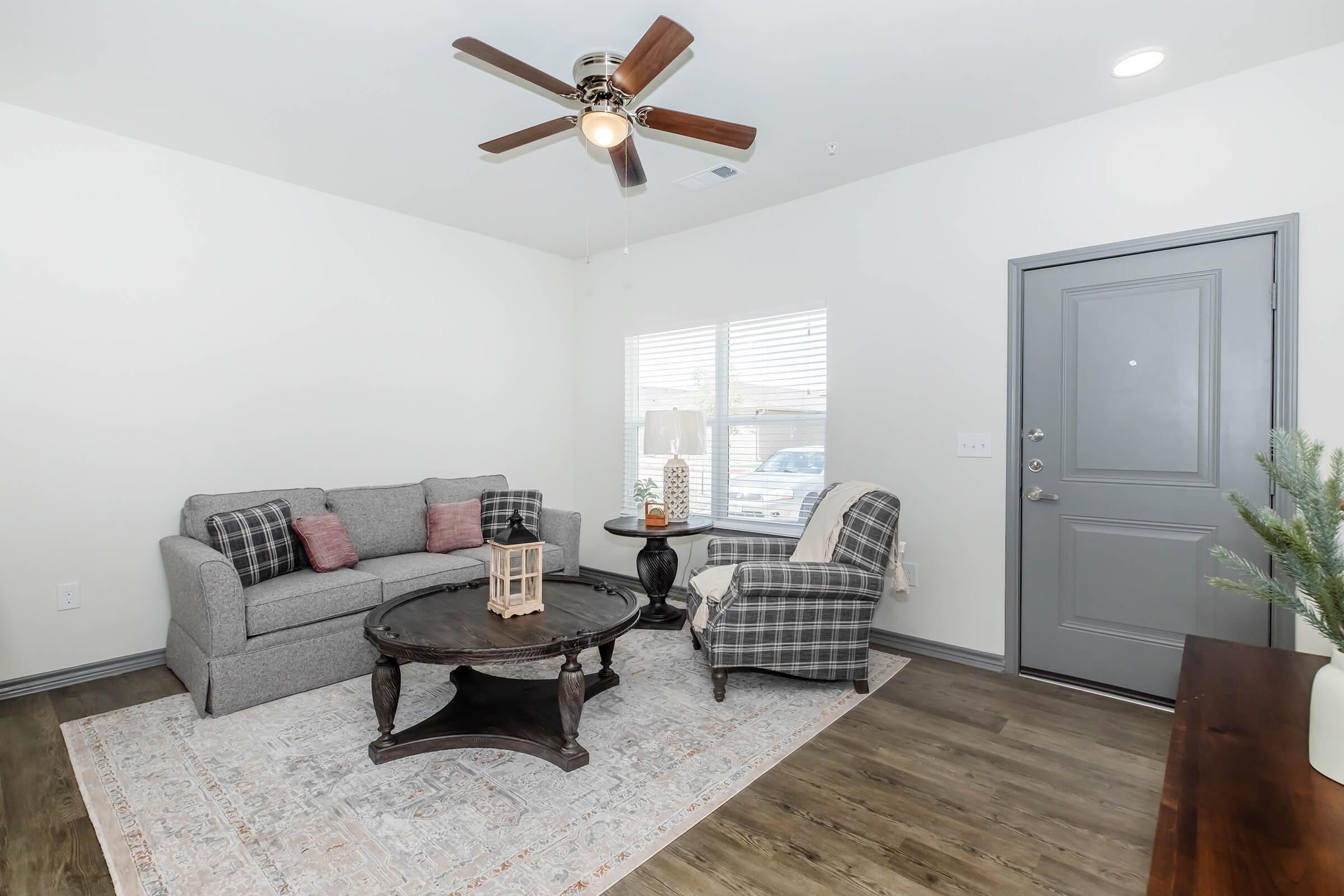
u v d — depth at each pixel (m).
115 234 3.08
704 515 4.43
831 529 3.02
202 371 3.36
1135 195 2.78
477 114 2.88
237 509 3.22
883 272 3.53
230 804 2.04
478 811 2.01
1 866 1.76
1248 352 2.56
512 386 4.81
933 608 3.38
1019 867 1.77
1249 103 2.53
